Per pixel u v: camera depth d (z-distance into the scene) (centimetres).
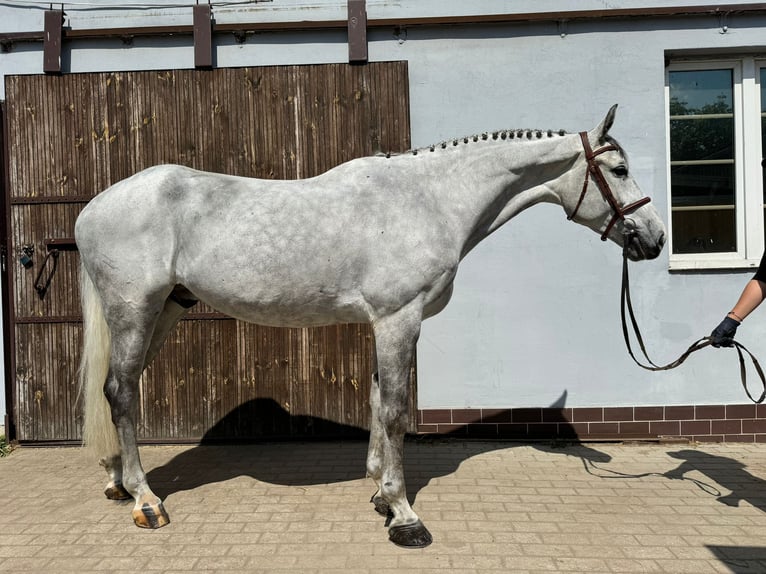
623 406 377
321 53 383
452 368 381
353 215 240
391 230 238
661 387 377
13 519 261
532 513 264
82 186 379
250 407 381
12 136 378
